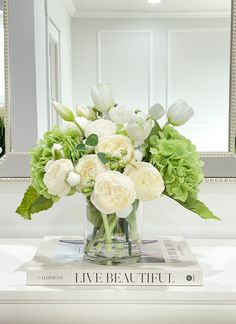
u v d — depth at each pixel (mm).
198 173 969
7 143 1292
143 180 905
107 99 983
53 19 1277
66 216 1338
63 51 1283
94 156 912
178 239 1214
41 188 971
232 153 1281
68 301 926
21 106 1289
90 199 946
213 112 1279
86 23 1279
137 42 1279
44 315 936
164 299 921
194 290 926
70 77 1288
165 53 1277
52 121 1292
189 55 1276
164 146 951
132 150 915
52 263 993
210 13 1266
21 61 1281
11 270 1052
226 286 949
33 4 1269
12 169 1296
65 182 906
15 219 1335
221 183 1310
